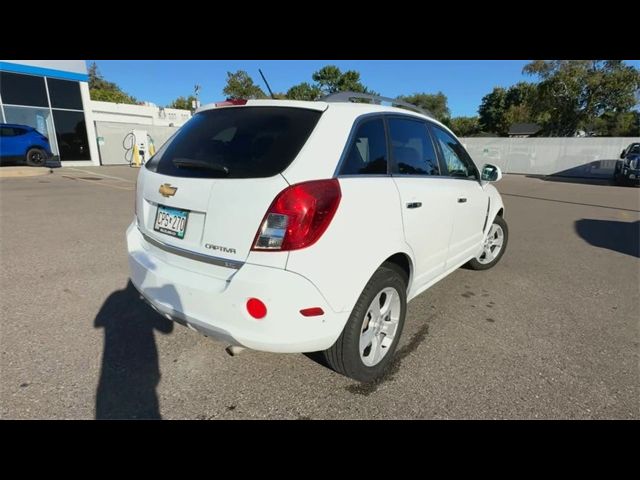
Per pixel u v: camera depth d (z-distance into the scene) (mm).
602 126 42125
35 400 2209
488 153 25422
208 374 2498
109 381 2396
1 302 3414
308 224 1880
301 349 2010
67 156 18203
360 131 2316
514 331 3193
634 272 4836
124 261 4586
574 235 6996
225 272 2021
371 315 2408
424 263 2875
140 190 2611
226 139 2252
